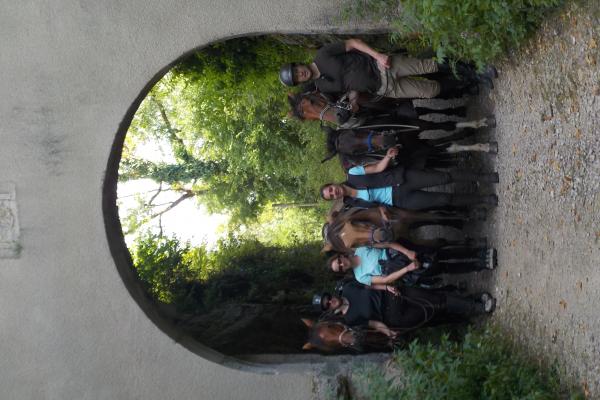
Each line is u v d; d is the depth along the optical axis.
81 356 5.42
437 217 5.36
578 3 3.84
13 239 5.34
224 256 10.72
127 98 5.21
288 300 9.16
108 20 5.16
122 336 5.43
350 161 5.15
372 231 4.96
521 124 4.80
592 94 3.74
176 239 9.73
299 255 10.96
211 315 8.48
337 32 5.18
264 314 8.45
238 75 7.52
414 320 5.30
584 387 3.75
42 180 5.30
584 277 3.82
